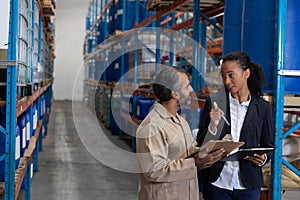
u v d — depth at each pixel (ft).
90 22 55.72
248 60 8.70
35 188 17.74
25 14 12.34
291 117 12.79
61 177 19.72
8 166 9.23
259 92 8.99
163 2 21.90
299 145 11.60
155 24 25.40
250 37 10.41
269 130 8.94
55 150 26.40
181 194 7.32
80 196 16.83
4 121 10.27
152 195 7.29
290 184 10.61
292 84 9.89
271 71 9.93
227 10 13.12
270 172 10.37
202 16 21.85
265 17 10.06
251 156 8.50
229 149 7.55
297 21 9.80
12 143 9.23
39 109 20.90
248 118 8.70
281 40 9.64
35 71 17.56
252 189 8.82
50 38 33.19
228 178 8.78
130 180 19.43
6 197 9.21
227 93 8.77
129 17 30.89
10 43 9.04
